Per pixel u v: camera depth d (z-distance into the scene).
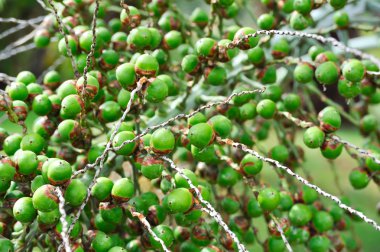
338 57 0.56
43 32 0.57
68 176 0.43
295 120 0.51
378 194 1.02
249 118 0.53
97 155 0.48
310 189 0.52
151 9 0.56
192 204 0.45
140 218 0.43
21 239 0.45
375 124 0.59
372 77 0.51
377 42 0.67
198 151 0.48
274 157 0.53
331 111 0.50
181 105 0.52
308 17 0.54
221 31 0.54
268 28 0.54
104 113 0.49
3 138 0.49
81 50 0.51
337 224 0.56
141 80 0.45
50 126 0.49
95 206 0.48
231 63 0.54
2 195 0.46
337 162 1.17
